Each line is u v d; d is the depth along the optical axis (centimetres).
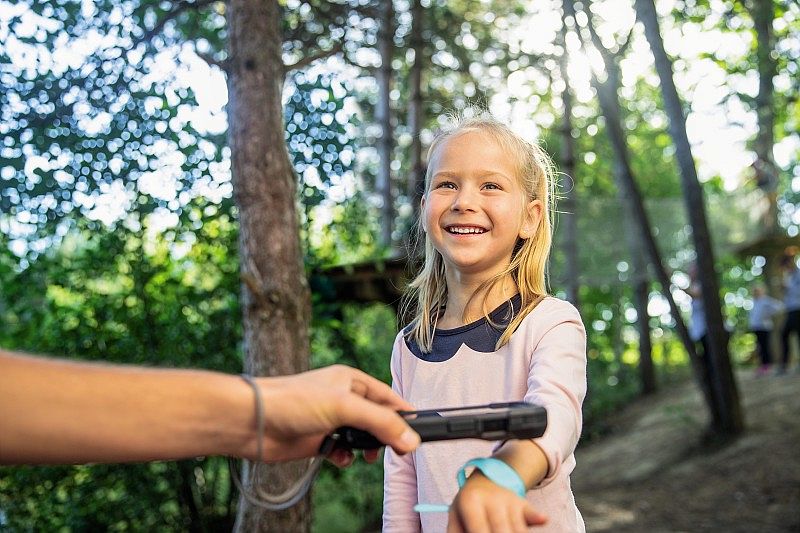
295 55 538
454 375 155
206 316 552
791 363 1140
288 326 384
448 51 895
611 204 1121
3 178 460
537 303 153
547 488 138
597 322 1478
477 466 79
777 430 851
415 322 173
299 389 72
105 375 66
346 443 77
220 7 535
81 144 469
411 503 166
